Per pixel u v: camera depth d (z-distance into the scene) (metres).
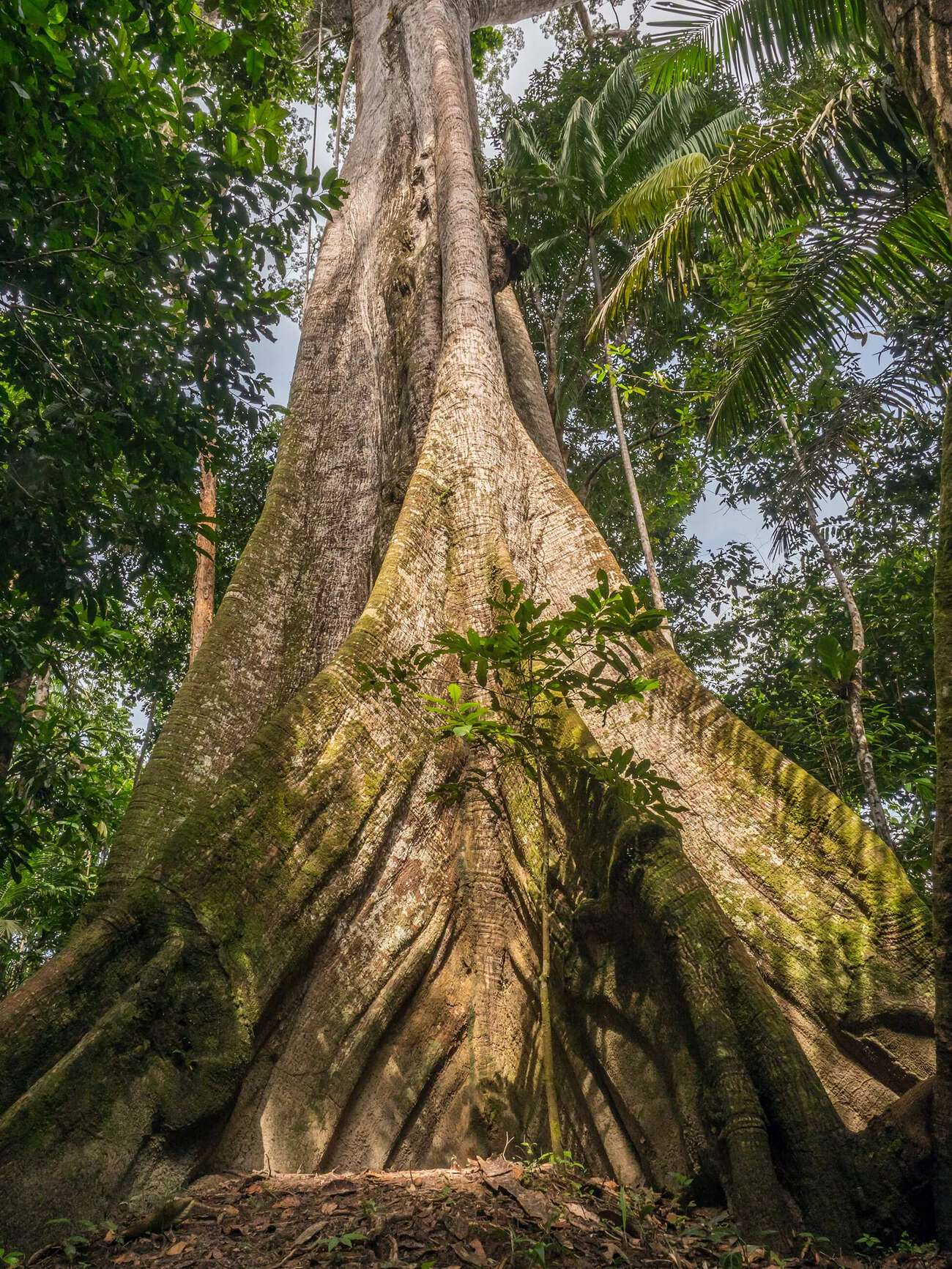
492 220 10.34
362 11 13.78
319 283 10.06
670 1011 3.90
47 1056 3.70
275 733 4.83
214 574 13.06
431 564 6.03
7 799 7.91
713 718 5.30
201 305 6.04
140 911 4.10
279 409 7.09
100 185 5.31
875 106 6.22
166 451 6.17
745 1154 3.27
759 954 4.38
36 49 4.66
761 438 12.09
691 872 4.07
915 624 10.83
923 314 8.01
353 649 5.29
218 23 8.39
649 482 16.20
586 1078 4.20
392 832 4.89
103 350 5.85
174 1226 3.25
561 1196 3.31
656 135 14.31
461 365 7.37
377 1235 2.95
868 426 8.63
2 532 5.80
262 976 4.12
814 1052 4.08
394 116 11.37
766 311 7.42
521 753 4.48
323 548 7.54
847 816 4.75
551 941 4.51
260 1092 4.02
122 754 13.60
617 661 4.14
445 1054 4.57
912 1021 4.00
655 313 15.62
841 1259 3.04
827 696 10.20
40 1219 3.21
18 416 5.76
